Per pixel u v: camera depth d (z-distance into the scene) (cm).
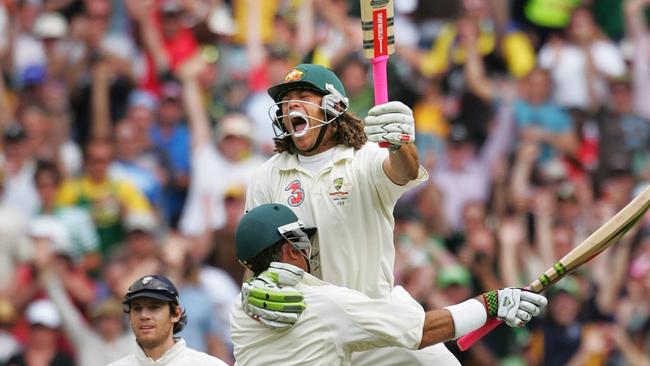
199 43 5616
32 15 5647
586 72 5794
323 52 5409
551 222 5138
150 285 2900
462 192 5278
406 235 4788
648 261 5019
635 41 6041
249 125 5228
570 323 4747
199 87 5459
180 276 4547
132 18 5622
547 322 4734
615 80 5800
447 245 4909
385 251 2623
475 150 5459
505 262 4903
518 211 5203
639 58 5994
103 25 5594
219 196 5097
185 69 5491
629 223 2594
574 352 4728
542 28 5928
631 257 5025
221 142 5156
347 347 2544
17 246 4722
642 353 4919
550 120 5600
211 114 5397
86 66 5497
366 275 2611
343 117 2623
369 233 2605
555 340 4719
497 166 5412
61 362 4422
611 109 5759
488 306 2573
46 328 4412
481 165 5375
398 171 2512
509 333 4653
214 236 4750
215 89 5484
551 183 5312
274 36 5669
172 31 5584
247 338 2572
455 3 5925
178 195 5166
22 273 4616
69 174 5141
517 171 5425
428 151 5384
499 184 5334
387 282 2638
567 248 5088
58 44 5562
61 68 5512
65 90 5456
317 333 2520
